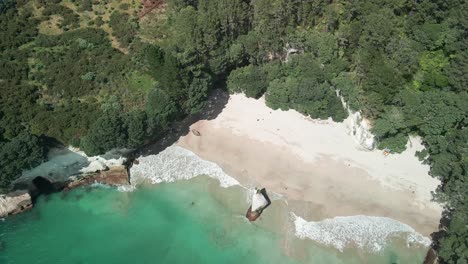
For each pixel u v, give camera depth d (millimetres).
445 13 72188
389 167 67875
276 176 68000
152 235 63250
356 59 71562
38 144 61688
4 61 71938
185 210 66125
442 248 54219
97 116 65625
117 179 69188
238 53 74750
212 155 71125
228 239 62469
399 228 61812
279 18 73875
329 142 71312
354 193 65375
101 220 65188
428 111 66438
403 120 67312
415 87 70312
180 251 61375
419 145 69812
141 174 69875
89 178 69375
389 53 70688
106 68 72812
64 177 67938
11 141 60125
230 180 68562
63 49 75312
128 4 83812
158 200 67438
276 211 64438
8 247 62031
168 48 70688
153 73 69188
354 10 73250
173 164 70562
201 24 70062
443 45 70625
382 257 59688
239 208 65688
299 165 68875
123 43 77250
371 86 68500
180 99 68750
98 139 62719
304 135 72438
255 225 63594
